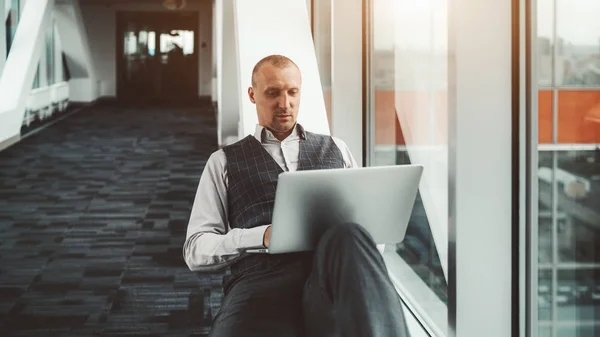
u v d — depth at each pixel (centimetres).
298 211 196
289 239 199
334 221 201
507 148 241
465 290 248
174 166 973
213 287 454
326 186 195
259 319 202
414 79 445
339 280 181
